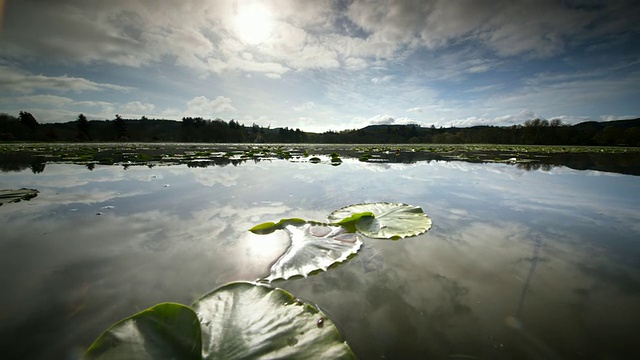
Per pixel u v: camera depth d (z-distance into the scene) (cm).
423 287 188
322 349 132
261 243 263
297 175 704
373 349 136
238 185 559
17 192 467
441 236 285
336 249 248
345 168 866
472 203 422
